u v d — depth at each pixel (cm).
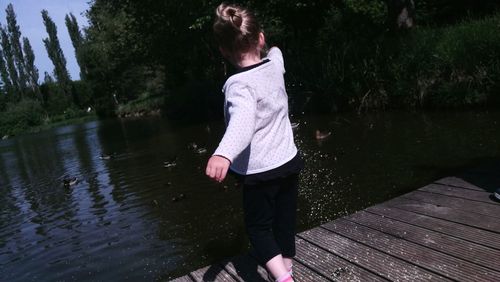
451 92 1088
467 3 1670
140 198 727
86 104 5772
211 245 479
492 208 342
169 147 1269
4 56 5916
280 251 227
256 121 214
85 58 4738
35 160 1608
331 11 1911
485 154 659
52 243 578
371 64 1305
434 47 1176
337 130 1052
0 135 4391
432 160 672
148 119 2777
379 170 662
